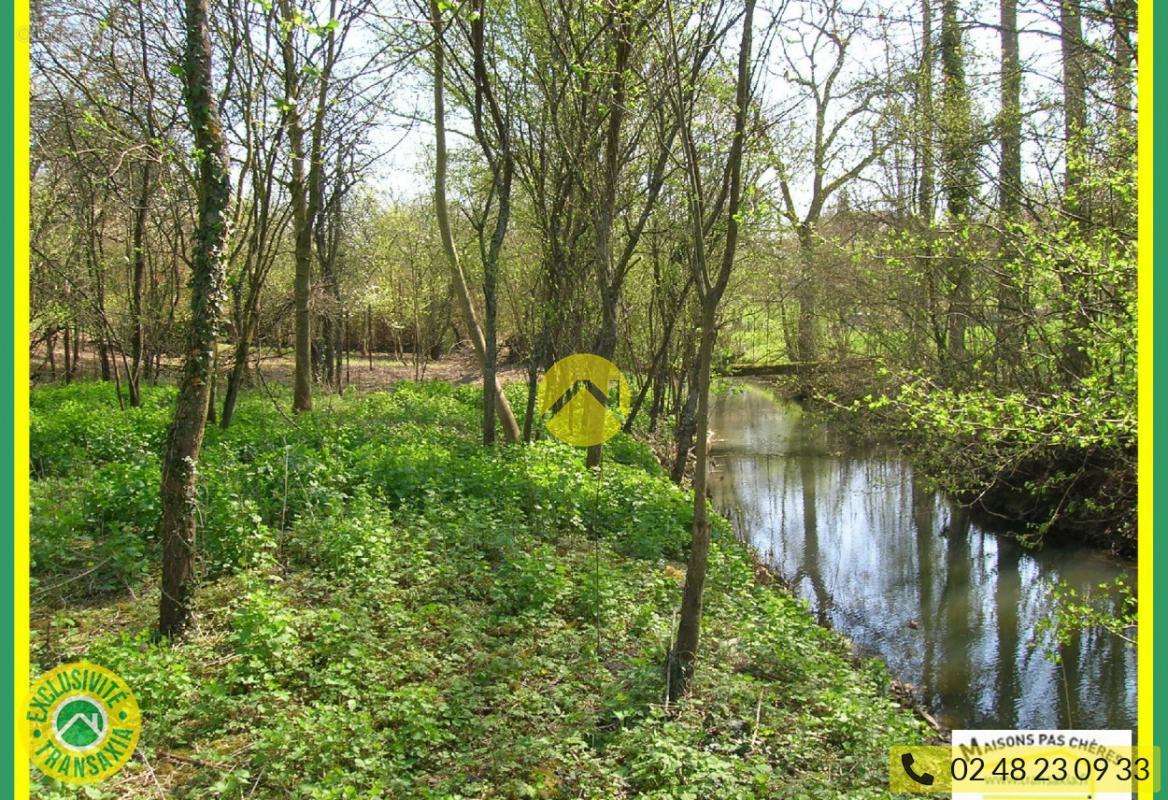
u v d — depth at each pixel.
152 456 9.20
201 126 5.25
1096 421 5.53
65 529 6.99
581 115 10.23
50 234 14.51
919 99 11.31
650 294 15.68
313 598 6.33
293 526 7.51
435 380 22.30
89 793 3.95
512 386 19.86
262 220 10.69
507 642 5.99
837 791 4.45
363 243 23.19
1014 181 9.80
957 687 7.17
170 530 5.46
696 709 5.21
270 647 5.24
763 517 13.30
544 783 4.39
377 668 5.23
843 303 14.47
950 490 9.88
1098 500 9.67
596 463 10.91
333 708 4.65
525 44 10.91
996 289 10.32
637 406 14.42
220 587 6.40
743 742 4.92
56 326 16.17
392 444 10.78
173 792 4.12
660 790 4.23
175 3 8.48
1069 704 6.73
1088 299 6.92
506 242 17.17
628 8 7.89
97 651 5.03
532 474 9.45
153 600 6.19
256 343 16.97
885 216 13.23
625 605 6.65
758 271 14.55
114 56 10.04
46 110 11.16
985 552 10.76
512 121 11.46
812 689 5.69
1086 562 9.73
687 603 5.53
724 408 24.42
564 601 6.73
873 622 8.73
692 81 6.67
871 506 13.62
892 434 13.12
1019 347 9.78
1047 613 8.72
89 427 10.78
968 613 8.88
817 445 18.47
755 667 6.00
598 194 10.83
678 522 9.32
